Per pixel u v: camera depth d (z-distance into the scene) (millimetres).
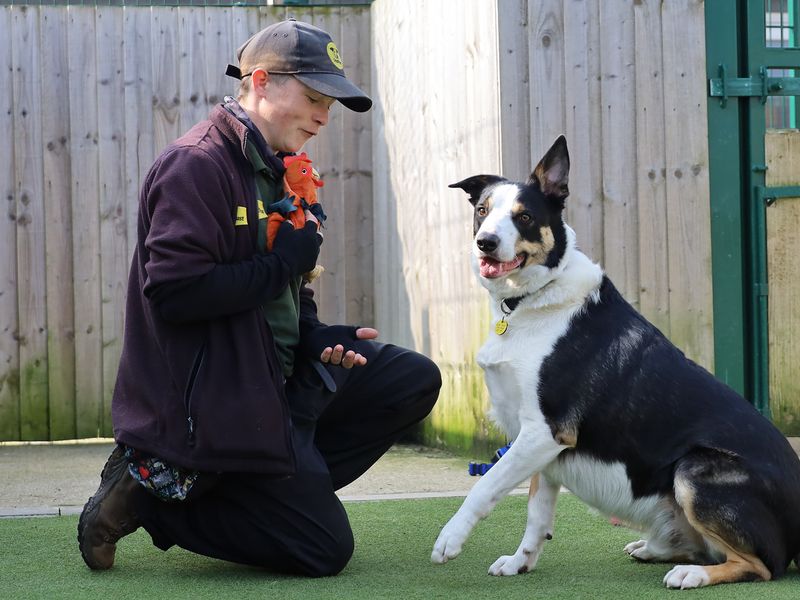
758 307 5855
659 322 5734
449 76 6109
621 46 5676
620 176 5688
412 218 6754
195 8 7055
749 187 5867
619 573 3395
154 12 7016
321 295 7469
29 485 5258
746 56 5848
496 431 5664
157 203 3170
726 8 5801
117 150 6988
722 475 3225
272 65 3375
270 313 3371
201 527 3342
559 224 3549
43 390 6922
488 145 5625
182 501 3301
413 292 6789
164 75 7027
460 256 5977
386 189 7262
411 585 3223
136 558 3635
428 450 6609
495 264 3422
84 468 5844
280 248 3252
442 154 6230
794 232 5922
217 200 3172
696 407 3354
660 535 3414
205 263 3104
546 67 5570
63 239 6938
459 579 3312
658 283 5734
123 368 3305
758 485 3223
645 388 3379
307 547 3309
